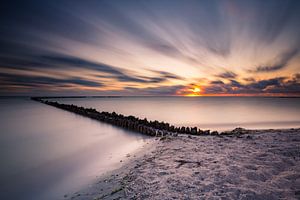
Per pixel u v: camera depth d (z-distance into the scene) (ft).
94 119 94.94
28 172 30.07
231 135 44.27
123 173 24.57
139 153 34.47
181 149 31.96
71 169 30.27
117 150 39.47
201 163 23.54
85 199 18.97
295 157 23.35
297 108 182.91
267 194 14.76
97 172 27.50
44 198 21.68
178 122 87.56
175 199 15.33
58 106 178.91
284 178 17.42
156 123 59.72
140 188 18.35
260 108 183.01
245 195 14.84
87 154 38.14
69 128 70.90
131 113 132.16
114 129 66.85
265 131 48.57
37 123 84.38
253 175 18.51
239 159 23.81
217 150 29.53
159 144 39.01
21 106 195.62
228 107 202.59
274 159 22.94
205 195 15.46
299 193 14.69
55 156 37.88
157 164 25.04
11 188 24.79
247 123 83.46
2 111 142.72
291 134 39.78
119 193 18.29
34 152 41.16
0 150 43.19
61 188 23.70
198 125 78.59
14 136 58.65
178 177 19.67
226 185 16.88
